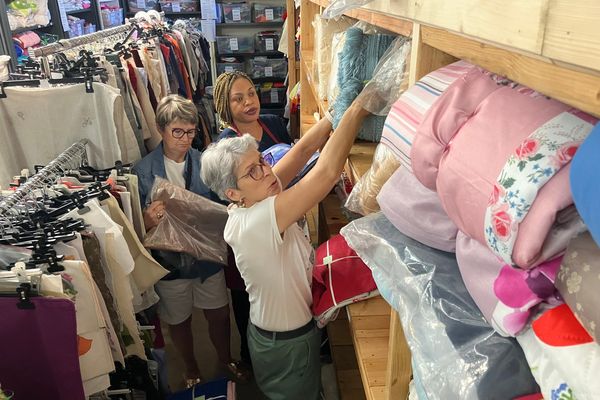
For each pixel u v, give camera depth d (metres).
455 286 0.72
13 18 3.60
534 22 0.41
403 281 0.80
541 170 0.45
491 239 0.50
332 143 1.34
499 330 0.54
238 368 2.49
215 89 2.54
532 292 0.48
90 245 1.46
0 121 1.91
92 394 1.45
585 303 0.40
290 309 1.59
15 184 1.74
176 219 2.02
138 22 3.93
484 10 0.50
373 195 1.17
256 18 6.62
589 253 0.42
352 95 1.39
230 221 1.53
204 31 5.85
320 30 2.05
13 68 3.31
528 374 0.56
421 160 0.65
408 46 1.18
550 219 0.44
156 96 3.04
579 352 0.42
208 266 2.19
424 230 0.81
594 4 0.33
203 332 2.86
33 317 1.19
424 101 0.71
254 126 2.58
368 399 1.14
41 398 1.29
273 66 6.73
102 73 2.18
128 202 1.79
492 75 0.64
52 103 1.95
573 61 0.36
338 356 2.12
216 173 1.44
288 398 1.76
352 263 1.48
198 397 2.00
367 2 1.06
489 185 0.50
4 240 1.36
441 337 0.65
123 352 1.61
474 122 0.58
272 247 1.46
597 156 0.36
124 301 1.60
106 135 2.02
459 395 0.58
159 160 2.23
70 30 4.75
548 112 0.49
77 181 1.77
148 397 1.82
